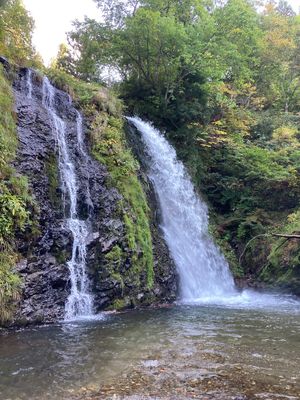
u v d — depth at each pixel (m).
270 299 13.13
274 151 20.08
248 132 23.03
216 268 15.26
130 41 17.64
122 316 9.28
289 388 4.84
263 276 15.15
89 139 12.30
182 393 4.64
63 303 8.83
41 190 9.63
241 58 21.69
